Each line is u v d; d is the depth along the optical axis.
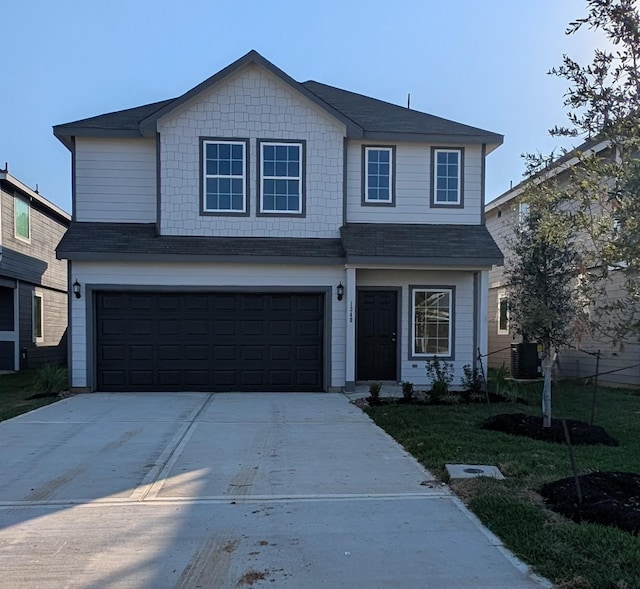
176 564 3.39
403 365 11.87
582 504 4.15
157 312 11.06
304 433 7.12
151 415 8.38
